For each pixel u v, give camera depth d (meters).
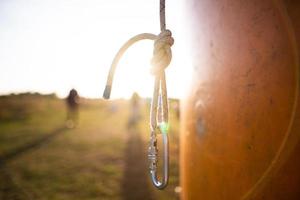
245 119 0.45
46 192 2.60
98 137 5.14
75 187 2.69
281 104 0.37
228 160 0.52
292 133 0.35
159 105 0.44
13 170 3.30
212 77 0.59
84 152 4.05
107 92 0.43
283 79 0.36
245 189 0.46
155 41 0.45
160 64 0.43
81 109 11.88
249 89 0.44
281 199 0.37
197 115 0.68
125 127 6.37
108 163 3.45
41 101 13.40
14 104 11.67
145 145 4.34
